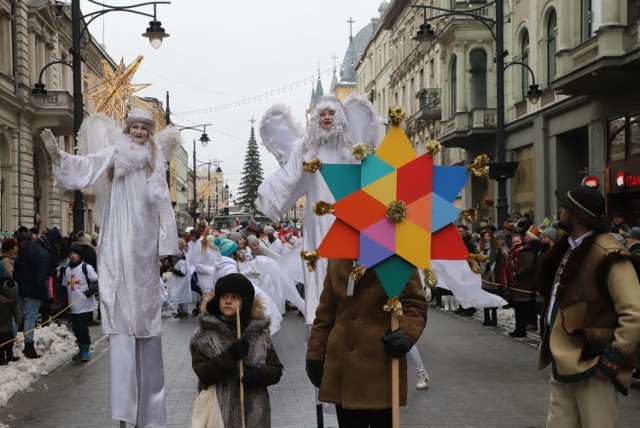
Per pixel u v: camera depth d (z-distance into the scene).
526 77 25.27
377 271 3.97
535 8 23.84
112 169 5.84
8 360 9.69
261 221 48.03
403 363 4.05
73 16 15.08
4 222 29.17
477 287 10.34
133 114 5.78
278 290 10.21
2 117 28.14
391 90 51.56
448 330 12.77
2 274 9.96
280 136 6.70
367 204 4.03
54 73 34.81
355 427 4.12
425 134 39.94
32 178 31.39
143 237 5.77
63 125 32.41
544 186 23.33
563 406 4.27
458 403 7.32
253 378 4.30
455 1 29.45
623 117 18.22
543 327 4.46
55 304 13.09
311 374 4.27
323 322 4.27
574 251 4.16
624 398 7.38
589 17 18.62
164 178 5.89
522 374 8.80
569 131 21.77
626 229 12.41
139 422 5.86
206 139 35.97
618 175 18.06
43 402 7.67
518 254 11.73
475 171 4.06
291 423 6.56
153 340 5.91
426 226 4.02
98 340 12.33
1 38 28.72
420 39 18.08
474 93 29.39
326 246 4.04
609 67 16.53
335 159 6.15
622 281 3.95
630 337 3.86
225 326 4.38
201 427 4.33
